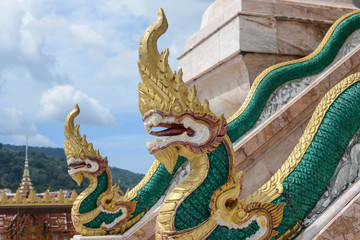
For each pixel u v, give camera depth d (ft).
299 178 10.03
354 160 10.72
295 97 20.12
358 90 11.35
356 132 10.96
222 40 23.89
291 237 9.70
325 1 25.11
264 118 20.07
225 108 24.57
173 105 9.07
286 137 19.58
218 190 9.42
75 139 20.70
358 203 9.34
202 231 9.16
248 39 22.44
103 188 20.44
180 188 9.53
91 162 20.45
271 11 23.20
